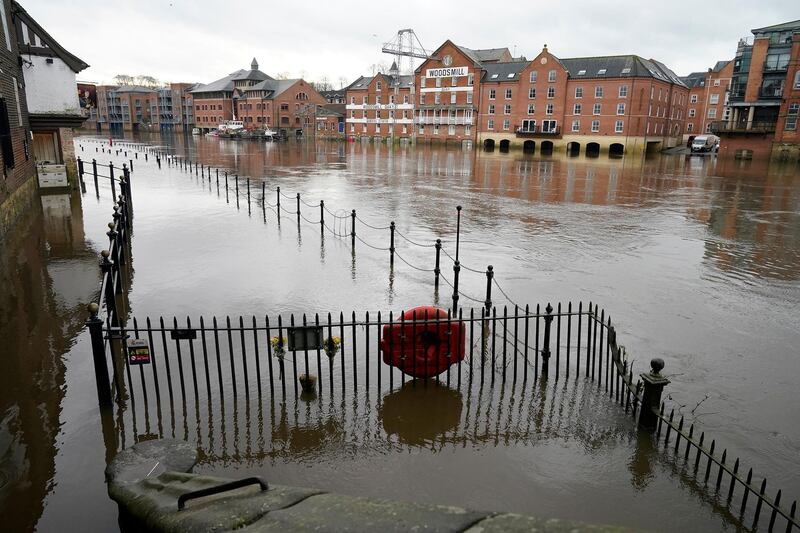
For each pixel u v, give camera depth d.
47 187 23.91
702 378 7.29
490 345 8.29
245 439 5.66
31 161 21.70
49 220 17.62
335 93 132.38
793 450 5.68
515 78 76.12
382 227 17.84
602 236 16.94
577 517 4.62
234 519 2.98
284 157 53.50
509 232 17.36
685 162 53.22
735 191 29.55
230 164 43.31
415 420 6.09
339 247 14.62
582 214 21.30
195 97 129.25
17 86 19.36
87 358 7.47
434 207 22.56
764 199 26.34
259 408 6.27
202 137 109.75
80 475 5.04
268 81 114.75
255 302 10.00
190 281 11.19
